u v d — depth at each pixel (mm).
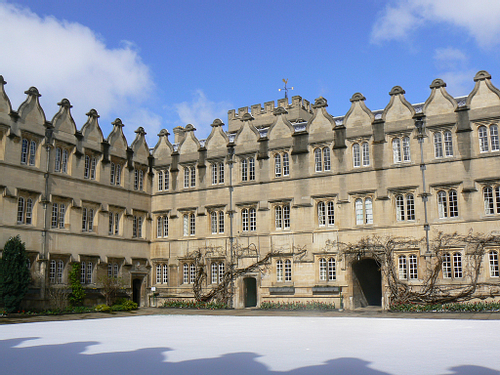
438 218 39531
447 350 17875
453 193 39375
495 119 38219
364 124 43094
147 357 17312
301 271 44031
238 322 32625
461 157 39094
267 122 59375
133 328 28812
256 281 46625
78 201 44062
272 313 40156
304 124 46781
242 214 47688
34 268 39688
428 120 40656
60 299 40250
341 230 42812
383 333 24156
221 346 19859
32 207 40281
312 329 26828
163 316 39562
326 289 42406
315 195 44219
